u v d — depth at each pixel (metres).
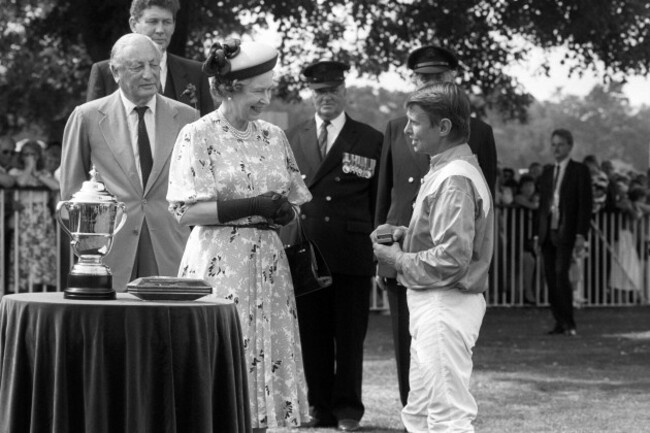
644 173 24.92
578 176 15.94
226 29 20.03
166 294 5.44
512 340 15.23
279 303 6.68
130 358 5.07
